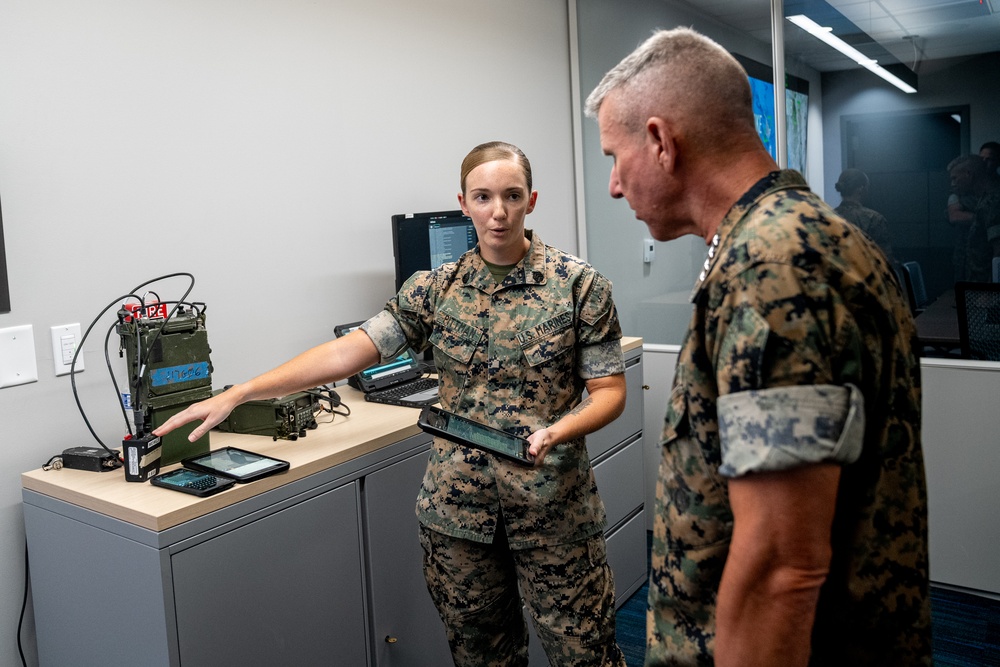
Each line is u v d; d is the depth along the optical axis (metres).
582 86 3.40
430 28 2.67
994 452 2.64
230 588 1.49
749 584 0.77
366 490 1.77
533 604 1.65
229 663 1.49
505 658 1.73
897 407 0.83
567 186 3.40
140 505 1.42
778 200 0.84
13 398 1.69
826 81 2.86
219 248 2.08
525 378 1.60
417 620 1.94
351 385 2.27
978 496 2.68
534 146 3.18
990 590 2.69
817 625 0.86
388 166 2.54
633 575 2.79
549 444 1.47
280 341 2.24
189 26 1.98
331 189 2.36
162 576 1.38
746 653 0.78
